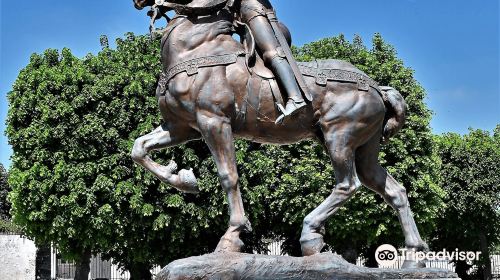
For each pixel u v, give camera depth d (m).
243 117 4.79
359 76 4.96
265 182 16.31
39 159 15.93
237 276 4.36
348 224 15.95
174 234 16.08
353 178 4.85
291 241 18.77
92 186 15.74
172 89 4.77
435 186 16.88
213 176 15.59
